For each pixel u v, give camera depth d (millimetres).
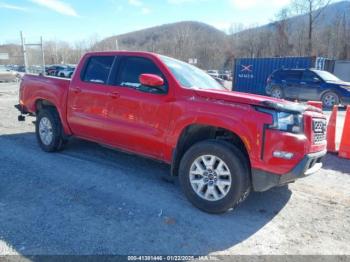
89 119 4980
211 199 3721
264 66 20078
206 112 3727
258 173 3504
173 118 3996
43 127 5926
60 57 77438
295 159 3396
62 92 5441
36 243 2998
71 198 4004
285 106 3492
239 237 3268
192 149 3828
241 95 3781
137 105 4348
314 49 52031
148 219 3543
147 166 5352
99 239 3107
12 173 4816
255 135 3449
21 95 6434
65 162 5414
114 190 4312
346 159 6324
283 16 56312
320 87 15586
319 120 3816
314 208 4035
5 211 3598
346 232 3467
